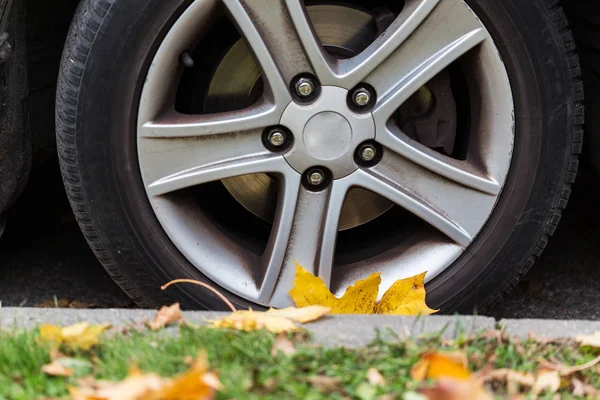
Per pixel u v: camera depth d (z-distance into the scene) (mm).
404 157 2445
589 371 1889
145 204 2398
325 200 2457
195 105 2504
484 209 2492
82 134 2324
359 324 2029
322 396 1659
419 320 2051
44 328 1883
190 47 2357
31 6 2631
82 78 2289
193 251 2455
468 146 2525
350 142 2406
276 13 2303
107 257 2434
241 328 1929
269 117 2375
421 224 2600
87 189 2365
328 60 2357
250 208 2600
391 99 2385
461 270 2523
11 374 1761
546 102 2422
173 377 1722
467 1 2338
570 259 3211
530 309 2928
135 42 2281
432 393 1598
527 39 2375
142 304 2521
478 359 1870
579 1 2643
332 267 2498
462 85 2531
